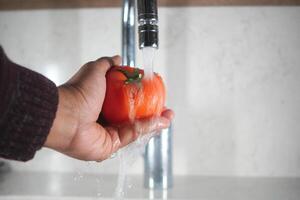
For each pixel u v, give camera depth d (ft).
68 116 1.49
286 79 2.75
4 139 1.30
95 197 2.30
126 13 2.27
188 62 2.78
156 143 2.47
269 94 2.76
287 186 2.55
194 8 2.78
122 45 2.29
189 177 2.77
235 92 2.77
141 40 1.57
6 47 2.89
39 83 1.35
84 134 1.57
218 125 2.78
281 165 2.76
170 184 2.50
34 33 2.87
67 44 2.86
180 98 2.79
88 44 2.85
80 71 1.63
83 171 2.88
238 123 2.77
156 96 1.59
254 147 2.77
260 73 2.76
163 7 2.79
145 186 2.50
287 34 2.74
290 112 2.75
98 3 2.75
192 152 2.80
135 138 1.68
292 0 2.65
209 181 2.67
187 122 2.79
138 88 1.58
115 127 1.69
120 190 2.26
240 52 2.76
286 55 2.74
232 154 2.78
